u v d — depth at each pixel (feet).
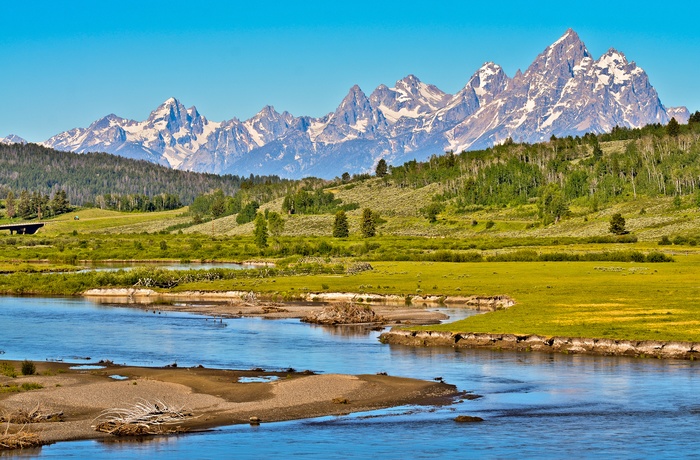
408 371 396.57
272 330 557.33
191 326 579.48
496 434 285.23
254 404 327.06
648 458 258.16
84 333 538.47
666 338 444.55
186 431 290.76
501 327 499.92
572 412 314.96
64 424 296.71
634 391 347.97
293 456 260.21
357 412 317.63
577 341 455.22
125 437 282.97
